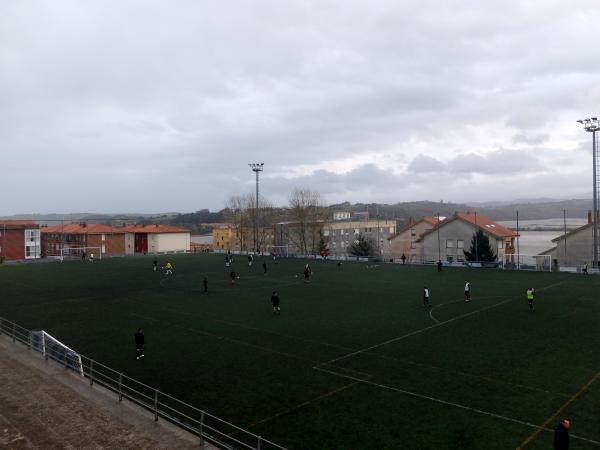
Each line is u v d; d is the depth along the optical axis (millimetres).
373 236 126125
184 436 15070
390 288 46094
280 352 24703
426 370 21359
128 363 23141
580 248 70375
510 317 31938
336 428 15578
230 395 18703
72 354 21766
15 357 23469
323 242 102688
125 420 16281
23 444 14750
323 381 20156
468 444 14281
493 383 19516
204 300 41000
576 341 25672
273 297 35094
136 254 98125
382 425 15750
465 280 50906
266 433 15328
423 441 14523
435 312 34094
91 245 113562
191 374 21328
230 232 150375
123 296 43781
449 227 84062
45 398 18266
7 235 102875
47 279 57406
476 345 25281
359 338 27250
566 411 16609
